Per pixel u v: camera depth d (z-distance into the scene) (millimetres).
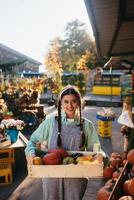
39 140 2865
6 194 5141
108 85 26250
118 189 2459
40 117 11688
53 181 2717
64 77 23641
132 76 6707
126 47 7805
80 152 2699
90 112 17734
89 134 2828
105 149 8305
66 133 2785
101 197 2842
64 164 2510
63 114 2816
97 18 4188
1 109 8570
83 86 23609
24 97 11711
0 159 5598
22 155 6637
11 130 5824
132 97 6117
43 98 22625
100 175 2477
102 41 6234
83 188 2775
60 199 2742
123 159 4156
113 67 15031
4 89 14953
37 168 2477
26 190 5309
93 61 38188
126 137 5184
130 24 4641
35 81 20328
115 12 3883
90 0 3305
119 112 18141
